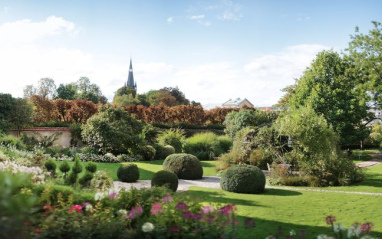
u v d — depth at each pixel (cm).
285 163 1477
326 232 675
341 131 2539
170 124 3634
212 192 1175
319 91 2584
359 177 1441
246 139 1731
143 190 595
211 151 2528
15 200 224
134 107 3603
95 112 3156
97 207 541
